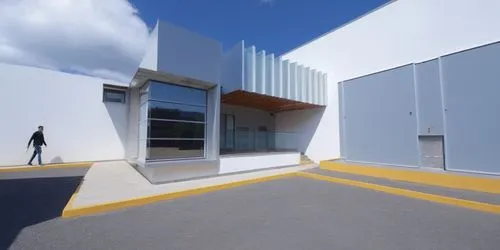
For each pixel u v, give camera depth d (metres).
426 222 5.07
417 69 10.64
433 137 10.03
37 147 11.12
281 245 3.98
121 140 14.11
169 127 10.16
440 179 8.59
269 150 15.45
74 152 12.71
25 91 11.67
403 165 10.84
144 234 4.44
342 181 9.55
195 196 7.34
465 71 9.20
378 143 11.84
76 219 5.21
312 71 15.10
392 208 6.07
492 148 8.43
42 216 5.32
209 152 11.10
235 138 14.26
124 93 14.49
